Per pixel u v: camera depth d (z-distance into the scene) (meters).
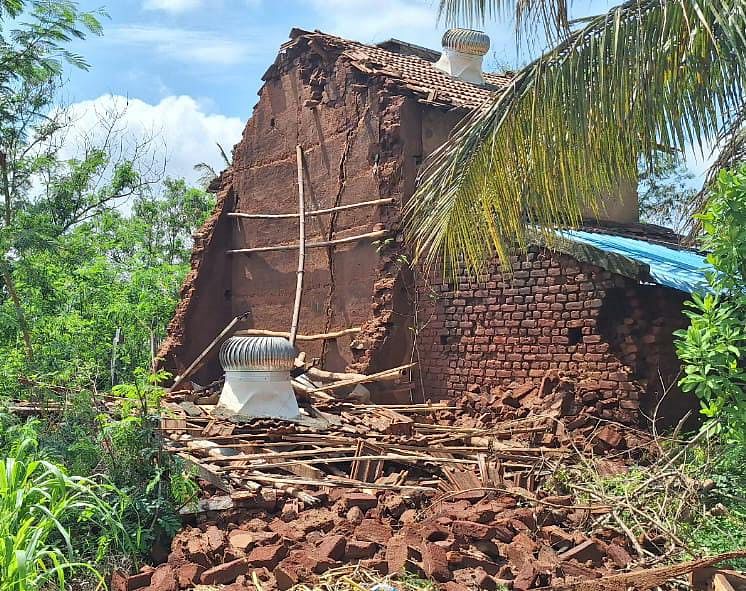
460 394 13.30
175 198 29.08
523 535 6.82
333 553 6.40
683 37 7.86
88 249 18.81
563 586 5.72
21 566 4.88
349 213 15.21
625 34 8.06
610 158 8.53
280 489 8.00
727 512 7.29
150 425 7.80
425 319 13.96
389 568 6.27
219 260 18.16
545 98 8.41
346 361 14.92
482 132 8.85
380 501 8.05
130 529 6.93
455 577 6.19
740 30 7.21
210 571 6.14
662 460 8.82
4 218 14.61
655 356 11.36
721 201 7.17
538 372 12.27
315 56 16.44
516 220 9.09
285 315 16.64
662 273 11.28
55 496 5.87
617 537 7.18
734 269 7.02
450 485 8.48
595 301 11.66
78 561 6.57
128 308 17.27
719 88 8.05
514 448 9.89
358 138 15.12
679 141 8.25
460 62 17.36
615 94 8.08
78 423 8.15
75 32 13.52
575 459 9.59
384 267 14.31
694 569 5.55
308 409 11.59
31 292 14.89
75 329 14.20
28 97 16.66
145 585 6.21
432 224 9.62
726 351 6.86
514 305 12.69
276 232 17.11
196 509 7.42
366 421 10.96
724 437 7.42
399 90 14.50
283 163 17.06
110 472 7.33
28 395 9.69
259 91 17.91
